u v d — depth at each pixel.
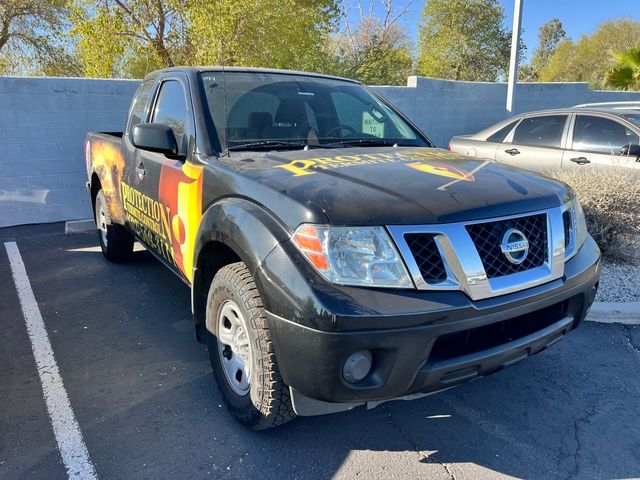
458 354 2.35
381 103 4.33
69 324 4.15
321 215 2.25
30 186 7.34
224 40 12.15
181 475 2.52
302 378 2.23
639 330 4.29
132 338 3.92
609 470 2.64
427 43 25.98
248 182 2.68
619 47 38.38
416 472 2.59
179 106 3.70
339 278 2.18
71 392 3.19
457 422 3.01
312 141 3.53
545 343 2.66
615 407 3.19
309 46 14.91
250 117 3.51
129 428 2.86
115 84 7.57
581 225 3.04
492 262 2.39
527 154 7.48
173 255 3.63
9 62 19.06
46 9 17.94
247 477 2.52
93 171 5.48
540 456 2.73
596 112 7.02
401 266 2.21
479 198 2.48
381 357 2.19
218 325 2.92
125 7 13.44
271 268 2.30
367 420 3.00
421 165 2.96
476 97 12.81
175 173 3.42
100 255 5.98
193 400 3.13
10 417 2.93
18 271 5.40
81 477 2.48
